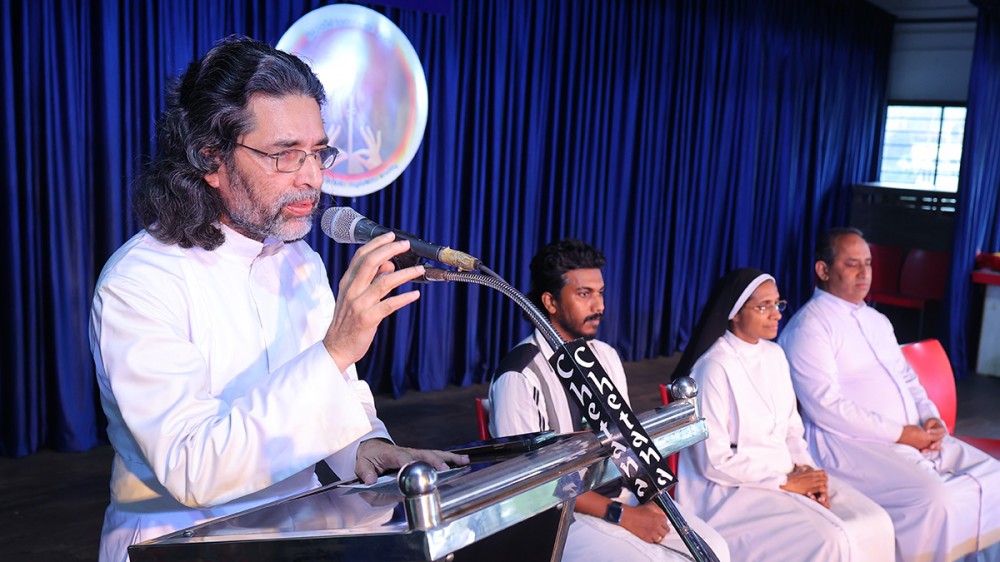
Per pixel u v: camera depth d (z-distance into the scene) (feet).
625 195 19.80
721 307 8.59
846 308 10.12
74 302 12.51
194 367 3.76
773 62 22.82
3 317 12.19
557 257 7.37
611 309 20.04
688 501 8.50
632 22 19.15
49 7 11.80
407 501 2.27
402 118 15.47
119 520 4.10
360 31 14.74
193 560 2.64
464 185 17.06
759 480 8.26
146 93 12.77
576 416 7.20
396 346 16.39
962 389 19.71
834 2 24.41
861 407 9.73
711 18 20.74
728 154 21.99
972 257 21.84
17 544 9.96
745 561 8.04
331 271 15.06
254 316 4.25
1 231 12.00
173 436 3.51
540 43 17.47
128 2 12.44
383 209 15.81
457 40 16.22
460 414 15.64
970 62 26.35
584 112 18.65
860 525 8.12
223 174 3.96
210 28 13.33
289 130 3.81
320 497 3.01
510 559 2.96
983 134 21.81
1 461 12.37
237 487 3.42
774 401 8.74
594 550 6.88
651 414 3.19
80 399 12.76
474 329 17.44
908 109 27.71
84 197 12.46
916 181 27.81
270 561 2.52
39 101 11.97
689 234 21.42
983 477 9.37
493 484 2.48
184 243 4.04
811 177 25.08
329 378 3.45
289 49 14.01
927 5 26.12
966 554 9.29
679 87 20.36
